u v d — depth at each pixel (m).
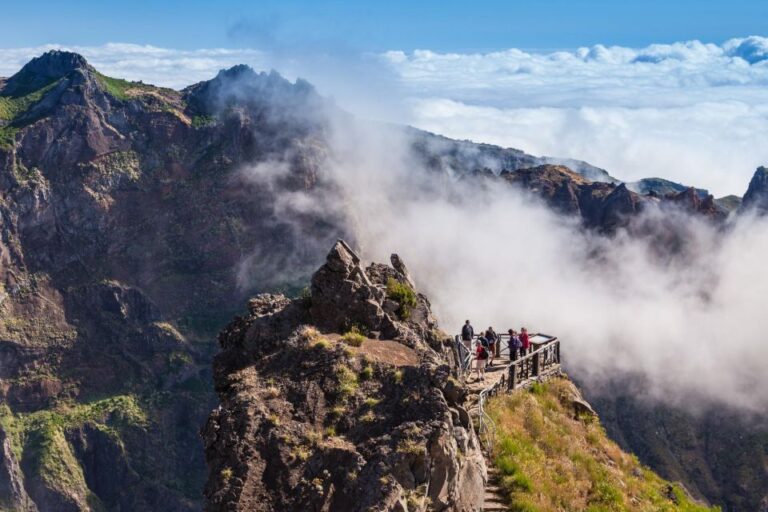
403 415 20.84
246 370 23.92
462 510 20.95
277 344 25.48
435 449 19.81
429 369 22.03
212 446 20.97
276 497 19.34
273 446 20.31
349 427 20.86
